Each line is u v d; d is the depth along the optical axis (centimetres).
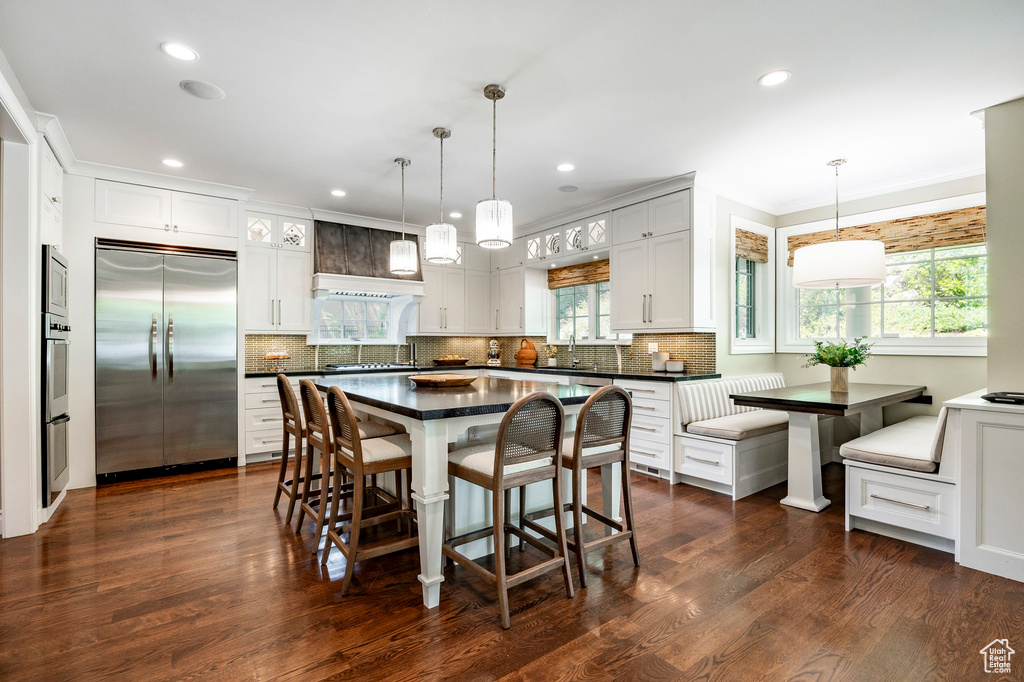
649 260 457
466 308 647
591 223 522
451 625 198
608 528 295
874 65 252
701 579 237
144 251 416
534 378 564
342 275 526
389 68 255
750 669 171
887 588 228
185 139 345
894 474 283
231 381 455
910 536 282
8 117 258
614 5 207
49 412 313
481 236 275
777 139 345
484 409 222
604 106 297
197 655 178
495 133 315
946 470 264
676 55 244
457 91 279
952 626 197
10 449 289
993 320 279
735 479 364
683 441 402
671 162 390
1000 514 241
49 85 271
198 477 420
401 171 411
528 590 227
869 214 448
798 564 253
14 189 291
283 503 351
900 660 176
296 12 211
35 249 303
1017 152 281
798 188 455
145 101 289
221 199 456
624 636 191
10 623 199
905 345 427
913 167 399
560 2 205
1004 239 280
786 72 260
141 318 414
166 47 236
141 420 413
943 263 412
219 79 265
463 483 258
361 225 566
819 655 179
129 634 191
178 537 287
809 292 495
